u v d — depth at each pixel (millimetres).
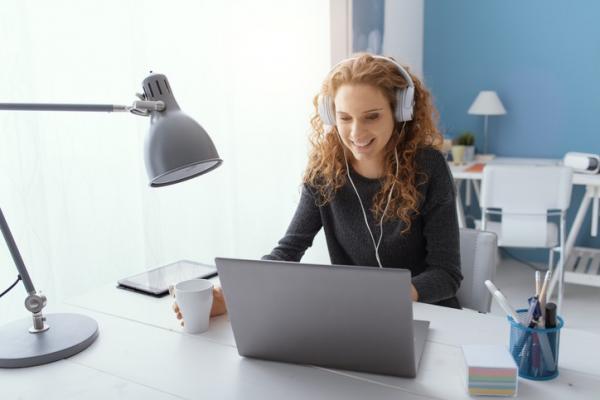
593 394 788
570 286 3135
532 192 2502
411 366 837
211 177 1937
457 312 1094
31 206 1321
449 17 3625
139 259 1675
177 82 1755
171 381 858
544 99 3449
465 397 792
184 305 1010
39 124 1332
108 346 982
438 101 3736
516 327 840
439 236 1315
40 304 999
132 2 1540
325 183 1415
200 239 1934
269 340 901
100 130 1509
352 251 1418
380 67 1199
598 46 3250
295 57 2344
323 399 797
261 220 2260
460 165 3238
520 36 3445
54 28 1367
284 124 2322
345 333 847
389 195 1314
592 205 3355
